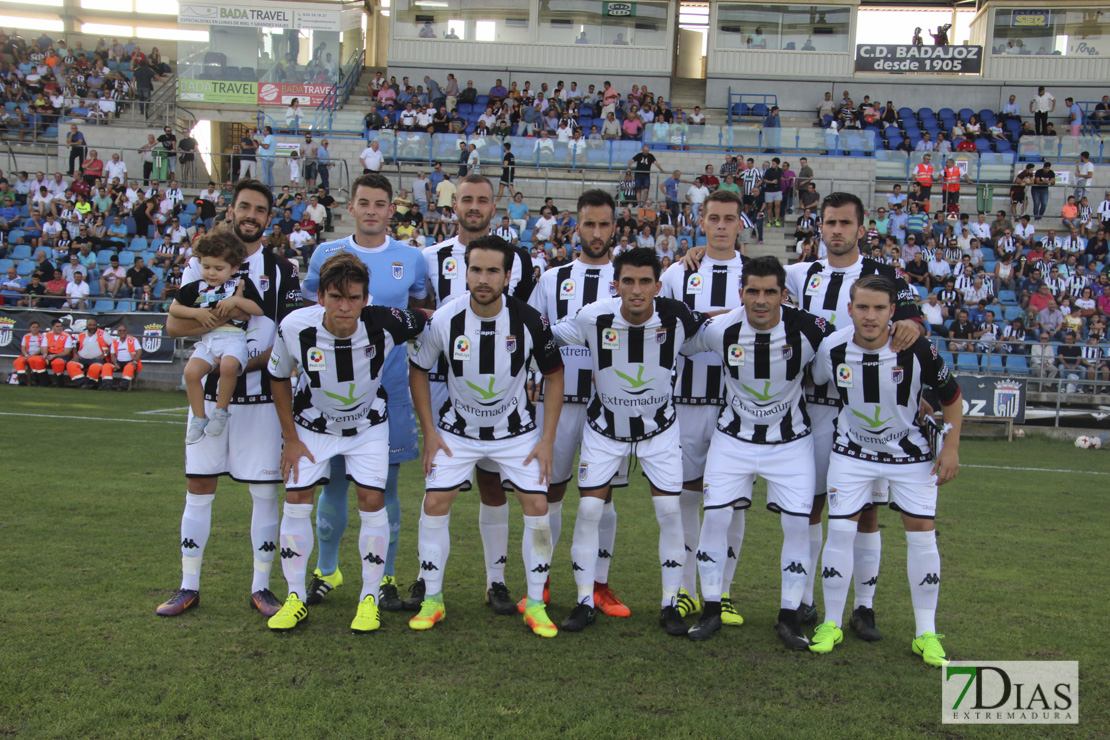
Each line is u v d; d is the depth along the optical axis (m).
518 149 18.81
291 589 3.64
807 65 21.98
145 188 17.94
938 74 21.83
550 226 15.91
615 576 4.61
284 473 3.65
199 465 3.71
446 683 3.06
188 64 20.95
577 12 22.17
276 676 3.07
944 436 3.55
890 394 3.48
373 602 3.64
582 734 2.69
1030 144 18.92
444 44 22.34
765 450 3.71
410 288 4.30
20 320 13.69
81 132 20.02
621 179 18.33
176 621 3.59
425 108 20.19
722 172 17.31
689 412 4.09
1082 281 14.60
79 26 26.25
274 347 3.54
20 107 20.97
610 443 3.79
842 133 18.75
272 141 18.17
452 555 4.91
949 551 5.32
